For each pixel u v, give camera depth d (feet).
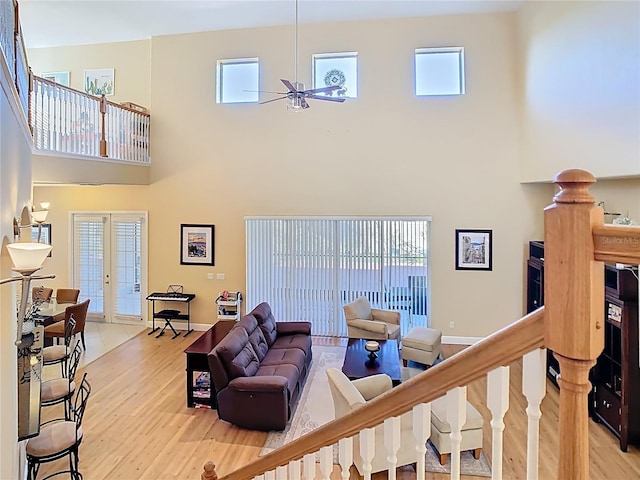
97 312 28.60
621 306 13.87
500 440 3.24
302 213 25.62
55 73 28.89
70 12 23.72
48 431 11.68
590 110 15.28
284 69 25.44
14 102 10.27
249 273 26.27
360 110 24.85
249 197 26.13
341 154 25.12
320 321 25.71
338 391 13.16
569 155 17.13
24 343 10.55
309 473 5.21
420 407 3.75
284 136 25.63
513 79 23.58
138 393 18.31
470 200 24.18
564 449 2.83
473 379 3.35
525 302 23.94
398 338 22.48
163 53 26.61
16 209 10.98
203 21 24.81
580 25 16.07
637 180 15.94
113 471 12.99
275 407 15.19
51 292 25.64
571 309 2.74
